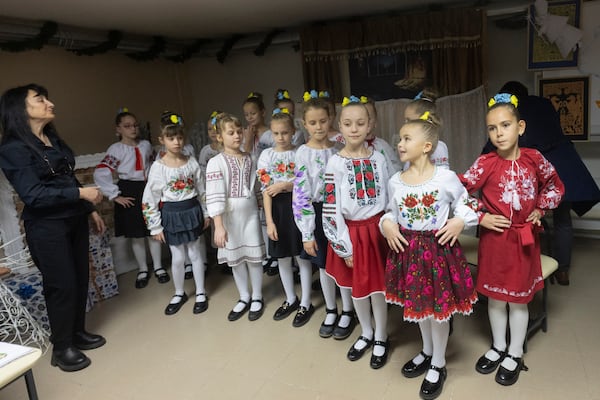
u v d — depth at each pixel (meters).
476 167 2.04
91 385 2.36
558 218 2.89
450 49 3.66
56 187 2.40
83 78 4.09
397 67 4.07
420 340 2.50
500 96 1.92
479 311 2.76
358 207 2.12
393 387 2.13
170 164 2.97
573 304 2.73
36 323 2.76
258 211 2.90
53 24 3.31
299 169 2.33
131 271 3.98
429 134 1.85
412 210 1.91
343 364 2.35
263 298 3.18
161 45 4.31
